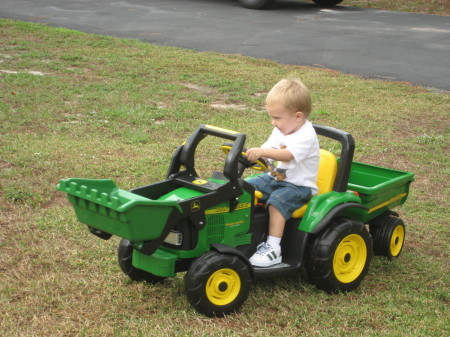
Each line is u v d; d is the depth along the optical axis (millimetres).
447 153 7523
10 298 3814
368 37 15117
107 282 4070
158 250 3766
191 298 3580
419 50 13891
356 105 9586
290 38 14695
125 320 3607
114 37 14102
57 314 3662
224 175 3717
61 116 8094
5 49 12109
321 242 3955
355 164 5070
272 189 4066
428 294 4129
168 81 10500
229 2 19938
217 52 13023
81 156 6582
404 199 4855
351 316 3752
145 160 6574
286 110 3863
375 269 4504
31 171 6039
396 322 3684
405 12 19750
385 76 11664
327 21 17203
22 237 4676
